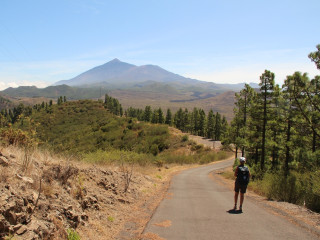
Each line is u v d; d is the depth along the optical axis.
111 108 125.56
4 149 6.44
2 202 3.82
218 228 5.90
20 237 3.62
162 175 20.98
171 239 5.16
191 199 10.09
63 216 4.86
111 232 5.61
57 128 95.06
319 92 15.80
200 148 63.72
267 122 23.70
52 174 6.12
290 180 11.05
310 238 5.20
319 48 13.60
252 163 27.52
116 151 20.33
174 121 114.38
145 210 8.02
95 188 7.85
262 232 5.59
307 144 21.67
